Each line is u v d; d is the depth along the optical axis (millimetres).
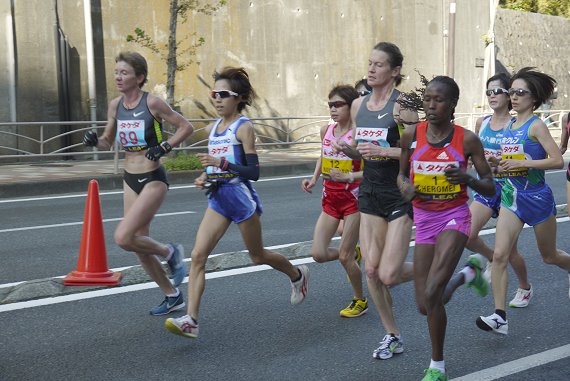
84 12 31047
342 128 9773
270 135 36906
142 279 11711
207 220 8953
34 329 9453
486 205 10078
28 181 22828
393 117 8555
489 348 8812
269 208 19359
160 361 8359
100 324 9672
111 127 9984
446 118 7316
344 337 9219
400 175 7805
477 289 8312
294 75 37812
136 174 9672
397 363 8297
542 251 9812
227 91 8859
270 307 10484
